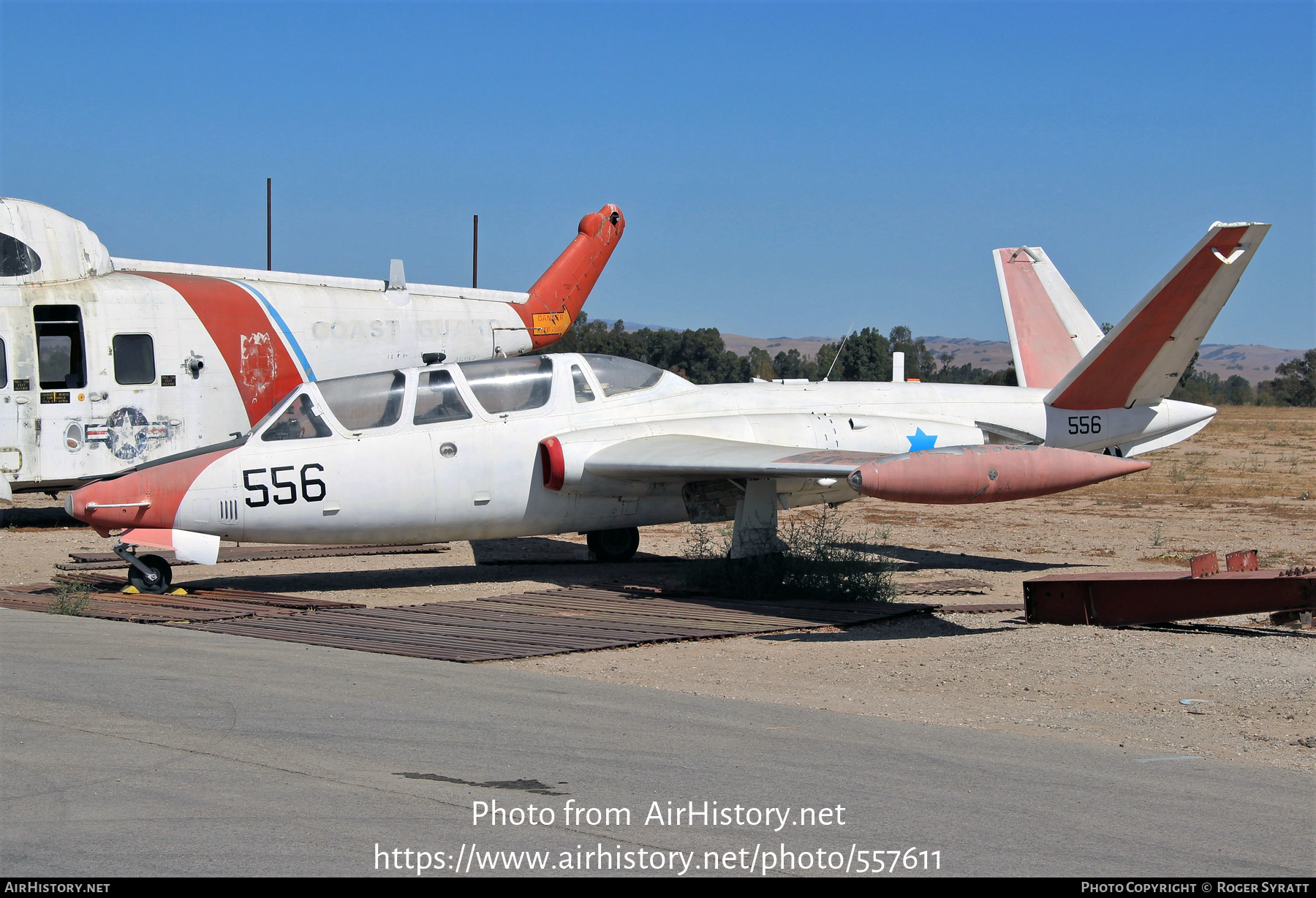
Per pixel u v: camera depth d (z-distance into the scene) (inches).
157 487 481.4
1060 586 434.9
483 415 534.0
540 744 241.0
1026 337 698.2
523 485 536.1
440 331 795.4
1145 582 417.4
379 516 512.7
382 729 251.0
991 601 500.4
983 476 403.9
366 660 344.8
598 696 295.3
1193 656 365.4
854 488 395.5
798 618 441.7
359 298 774.5
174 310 707.4
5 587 528.1
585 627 417.1
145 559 499.5
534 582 562.6
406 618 435.2
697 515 539.2
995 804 205.9
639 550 701.3
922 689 321.7
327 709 270.4
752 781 217.6
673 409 575.2
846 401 613.6
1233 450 1647.4
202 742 237.1
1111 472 426.3
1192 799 211.5
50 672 308.5
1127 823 196.5
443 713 268.5
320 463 501.4
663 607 469.7
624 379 576.1
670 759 231.9
